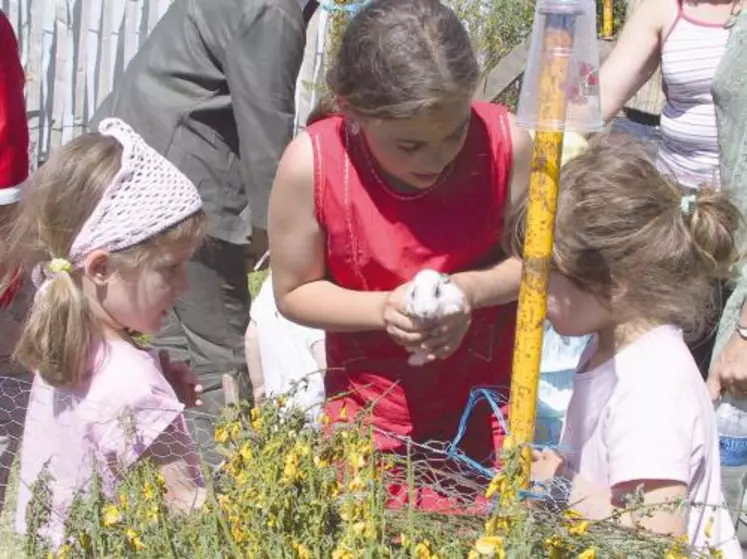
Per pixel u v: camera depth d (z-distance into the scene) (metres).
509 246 2.54
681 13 3.53
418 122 2.21
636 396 2.13
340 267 2.60
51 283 2.34
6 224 2.94
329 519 1.76
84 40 6.83
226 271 4.14
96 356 2.36
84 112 6.94
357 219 2.52
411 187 2.50
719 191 2.36
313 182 2.50
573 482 2.16
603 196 2.16
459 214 2.54
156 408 2.29
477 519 1.75
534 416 1.93
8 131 3.03
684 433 2.10
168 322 4.15
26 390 2.92
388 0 2.29
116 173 2.38
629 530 1.72
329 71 2.40
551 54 1.82
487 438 2.68
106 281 2.39
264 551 1.67
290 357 3.57
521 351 1.91
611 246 2.15
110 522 1.77
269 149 3.93
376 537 1.66
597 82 1.84
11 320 3.01
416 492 1.89
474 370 2.67
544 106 1.83
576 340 3.05
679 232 2.18
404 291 2.34
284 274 2.62
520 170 2.57
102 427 2.29
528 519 1.63
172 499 2.11
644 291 2.19
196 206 2.49
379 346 2.65
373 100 2.21
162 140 4.02
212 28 3.95
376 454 1.87
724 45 3.38
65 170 2.39
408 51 2.17
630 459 2.09
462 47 2.22
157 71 4.07
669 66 3.53
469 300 2.46
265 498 1.71
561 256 2.18
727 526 2.27
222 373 4.17
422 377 2.64
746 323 2.83
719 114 3.17
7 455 3.01
